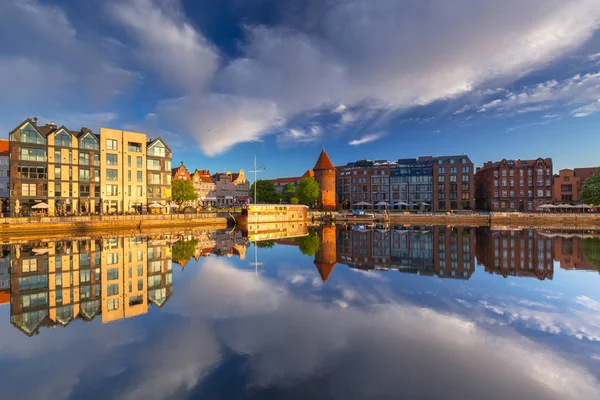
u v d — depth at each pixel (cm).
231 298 1555
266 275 2097
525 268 2344
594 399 741
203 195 12519
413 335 1101
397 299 1535
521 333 1114
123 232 5300
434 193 11369
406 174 11956
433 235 5012
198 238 4516
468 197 10981
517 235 4916
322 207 11862
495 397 748
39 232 4753
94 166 6612
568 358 931
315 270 2278
